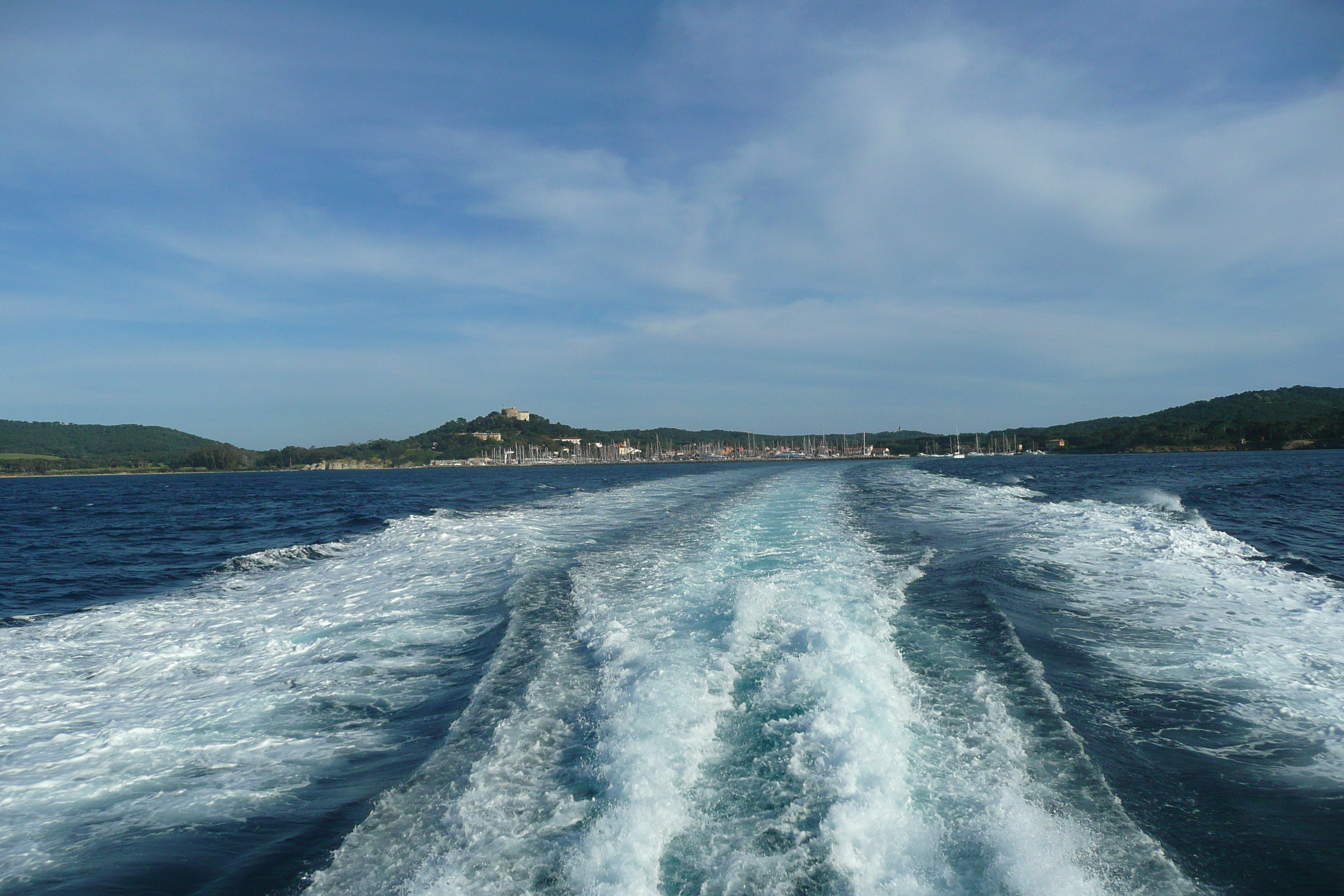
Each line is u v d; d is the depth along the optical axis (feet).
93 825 17.71
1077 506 72.95
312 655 30.42
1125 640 28.22
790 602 33.71
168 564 57.26
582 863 14.55
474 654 29.78
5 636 34.12
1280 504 75.72
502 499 116.88
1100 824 15.64
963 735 19.67
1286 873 14.33
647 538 58.65
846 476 159.74
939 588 36.99
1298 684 23.53
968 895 13.14
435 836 16.14
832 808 15.89
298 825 17.39
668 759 18.39
